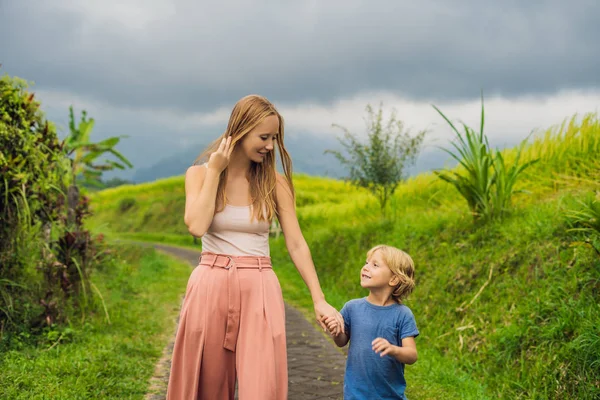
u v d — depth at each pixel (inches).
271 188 117.8
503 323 235.6
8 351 218.4
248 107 112.5
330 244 536.1
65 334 249.3
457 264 301.0
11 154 246.2
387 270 130.5
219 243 115.3
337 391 212.1
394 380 129.3
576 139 337.1
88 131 612.4
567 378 183.6
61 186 301.7
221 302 112.4
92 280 442.3
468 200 324.2
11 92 245.8
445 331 270.2
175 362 115.7
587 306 200.7
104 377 202.1
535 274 241.0
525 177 339.9
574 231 237.9
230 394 117.9
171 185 2214.6
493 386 210.8
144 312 357.4
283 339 114.5
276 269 619.8
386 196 498.0
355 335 131.6
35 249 265.7
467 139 318.7
